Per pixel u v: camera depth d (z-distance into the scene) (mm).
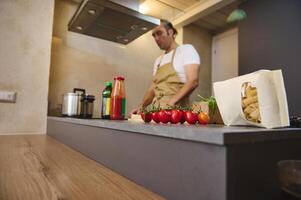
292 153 424
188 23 2576
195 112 680
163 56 1648
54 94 1916
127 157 533
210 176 318
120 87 1066
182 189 365
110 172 580
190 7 2346
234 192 302
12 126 1497
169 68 1511
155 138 439
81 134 868
